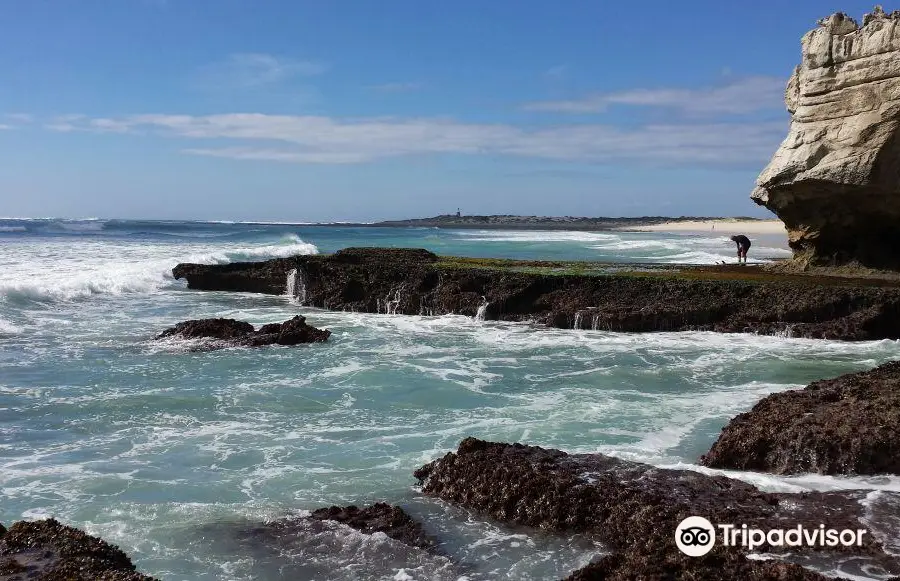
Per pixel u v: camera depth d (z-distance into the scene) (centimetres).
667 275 2409
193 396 1323
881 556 674
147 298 2683
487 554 738
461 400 1312
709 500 791
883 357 1669
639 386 1413
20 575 609
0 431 1124
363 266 2616
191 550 744
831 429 932
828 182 2439
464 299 2308
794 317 1975
